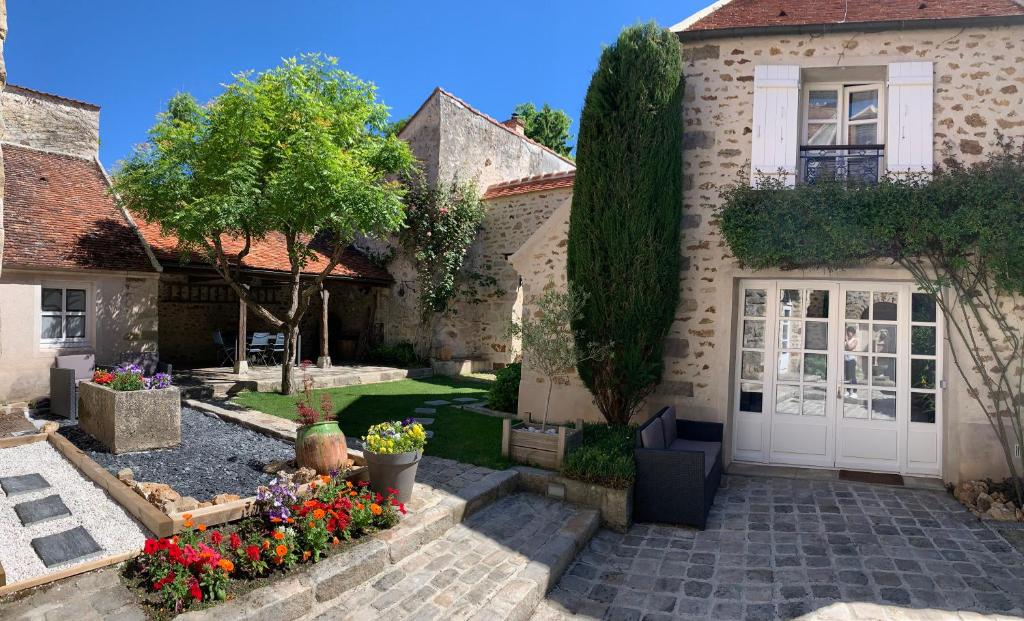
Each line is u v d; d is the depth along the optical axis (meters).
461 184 13.38
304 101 7.70
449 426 7.60
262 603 3.13
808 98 6.89
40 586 3.04
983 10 6.24
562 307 6.45
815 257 5.98
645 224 6.50
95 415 5.62
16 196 9.22
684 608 3.92
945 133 6.13
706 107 6.78
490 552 4.33
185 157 7.41
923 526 5.05
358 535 4.04
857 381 6.45
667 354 6.83
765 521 5.21
